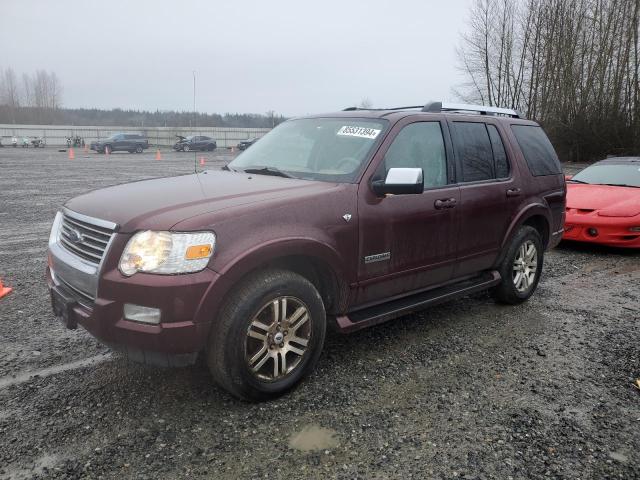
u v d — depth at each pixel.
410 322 4.73
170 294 2.77
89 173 20.61
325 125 4.32
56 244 3.53
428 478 2.58
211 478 2.54
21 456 2.66
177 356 2.90
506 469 2.66
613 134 33.56
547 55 38.00
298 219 3.23
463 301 5.41
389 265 3.80
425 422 3.08
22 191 14.27
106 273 2.88
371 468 2.64
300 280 3.26
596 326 4.75
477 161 4.61
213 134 64.06
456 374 3.70
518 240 4.99
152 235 2.83
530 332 4.56
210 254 2.87
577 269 6.91
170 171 22.05
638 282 6.30
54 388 3.37
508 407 3.27
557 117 36.38
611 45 34.25
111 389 3.36
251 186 3.52
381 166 3.75
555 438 2.95
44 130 63.50
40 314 4.73
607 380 3.67
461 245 4.37
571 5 36.97
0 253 7.09
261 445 2.81
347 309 3.66
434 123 4.32
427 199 4.01
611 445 2.90
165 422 3.00
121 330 2.85
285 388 3.29
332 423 3.04
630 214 7.47
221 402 3.23
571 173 25.03
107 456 2.68
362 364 3.82
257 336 3.13
